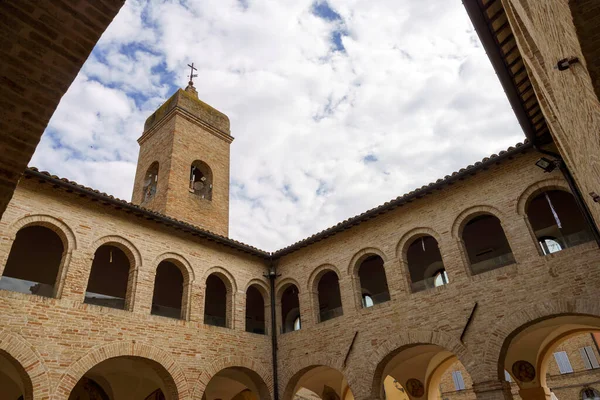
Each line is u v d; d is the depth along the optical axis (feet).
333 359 61.46
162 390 59.98
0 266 45.09
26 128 20.65
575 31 13.20
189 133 96.17
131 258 57.36
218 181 96.58
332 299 82.58
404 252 61.26
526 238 51.13
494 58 40.57
